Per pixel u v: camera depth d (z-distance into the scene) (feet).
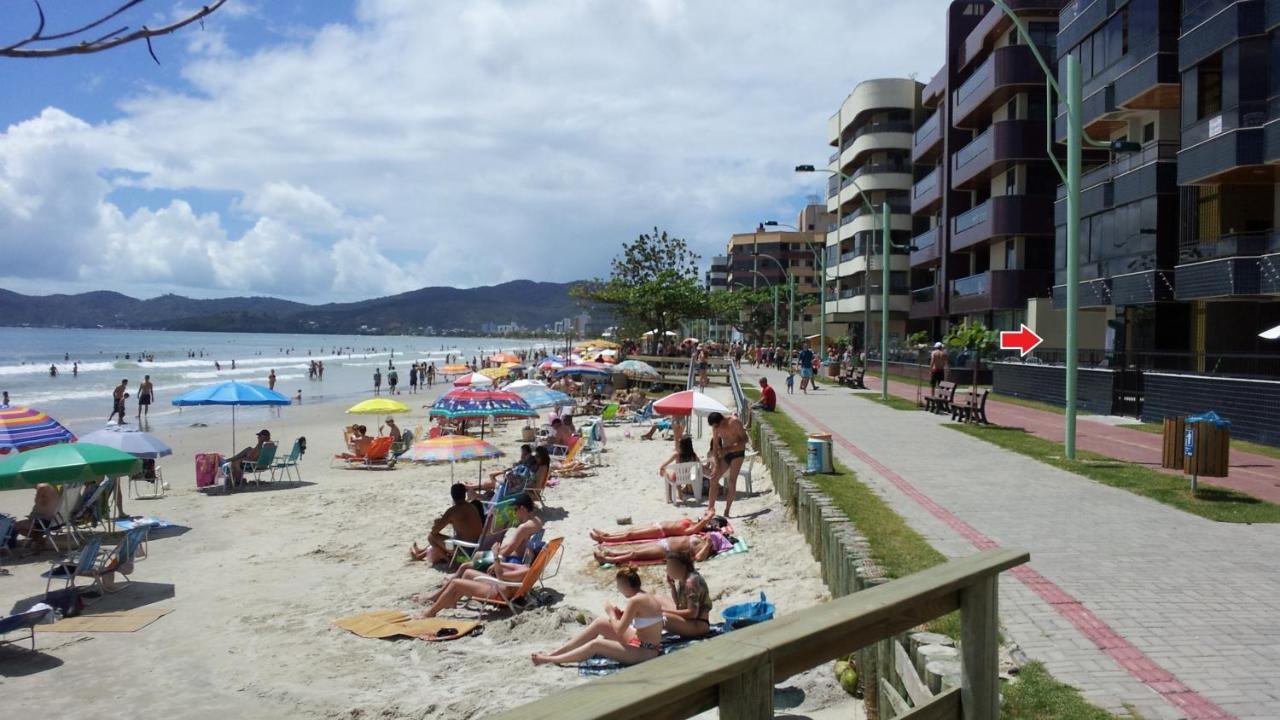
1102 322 91.45
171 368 279.90
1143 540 28.73
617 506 48.85
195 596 34.37
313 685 24.91
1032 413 76.07
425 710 22.68
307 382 220.43
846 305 199.93
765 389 77.61
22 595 35.78
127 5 6.62
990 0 143.84
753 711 6.61
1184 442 36.76
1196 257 68.95
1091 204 85.30
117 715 23.47
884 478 41.32
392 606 32.48
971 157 129.80
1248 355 56.24
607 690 5.74
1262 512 32.78
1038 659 18.03
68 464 37.35
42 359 333.62
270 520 49.37
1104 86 81.92
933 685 14.42
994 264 128.26
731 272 372.99
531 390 84.64
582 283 186.60
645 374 136.77
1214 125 63.93
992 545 27.76
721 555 35.76
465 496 39.34
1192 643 18.99
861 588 21.27
